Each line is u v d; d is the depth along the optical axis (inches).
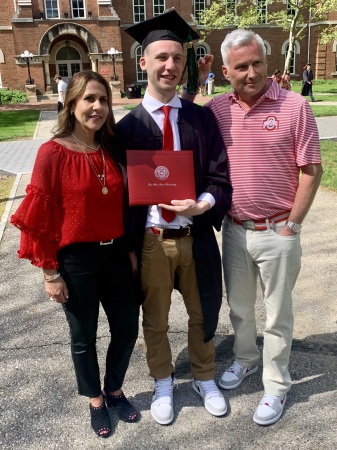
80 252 94.0
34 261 91.0
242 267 108.5
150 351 110.7
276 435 102.2
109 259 96.3
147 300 107.1
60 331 146.3
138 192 95.8
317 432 102.5
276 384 108.0
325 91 1107.3
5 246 217.9
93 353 102.3
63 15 1144.2
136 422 107.3
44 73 1174.3
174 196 96.8
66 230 92.4
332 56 1363.2
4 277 186.5
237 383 118.0
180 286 109.7
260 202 100.7
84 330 98.5
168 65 93.8
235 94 100.4
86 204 91.7
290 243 101.3
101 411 105.3
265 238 102.1
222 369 126.4
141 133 99.0
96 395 104.0
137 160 95.6
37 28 1133.7
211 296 105.8
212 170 100.8
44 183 89.6
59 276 94.7
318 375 121.6
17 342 140.7
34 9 1131.3
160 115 99.4
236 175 101.7
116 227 96.2
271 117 97.0
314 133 96.5
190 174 97.0
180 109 101.3
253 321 116.3
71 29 1140.5
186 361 130.5
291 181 100.9
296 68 1395.2
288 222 100.4
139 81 1289.4
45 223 90.2
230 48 94.3
